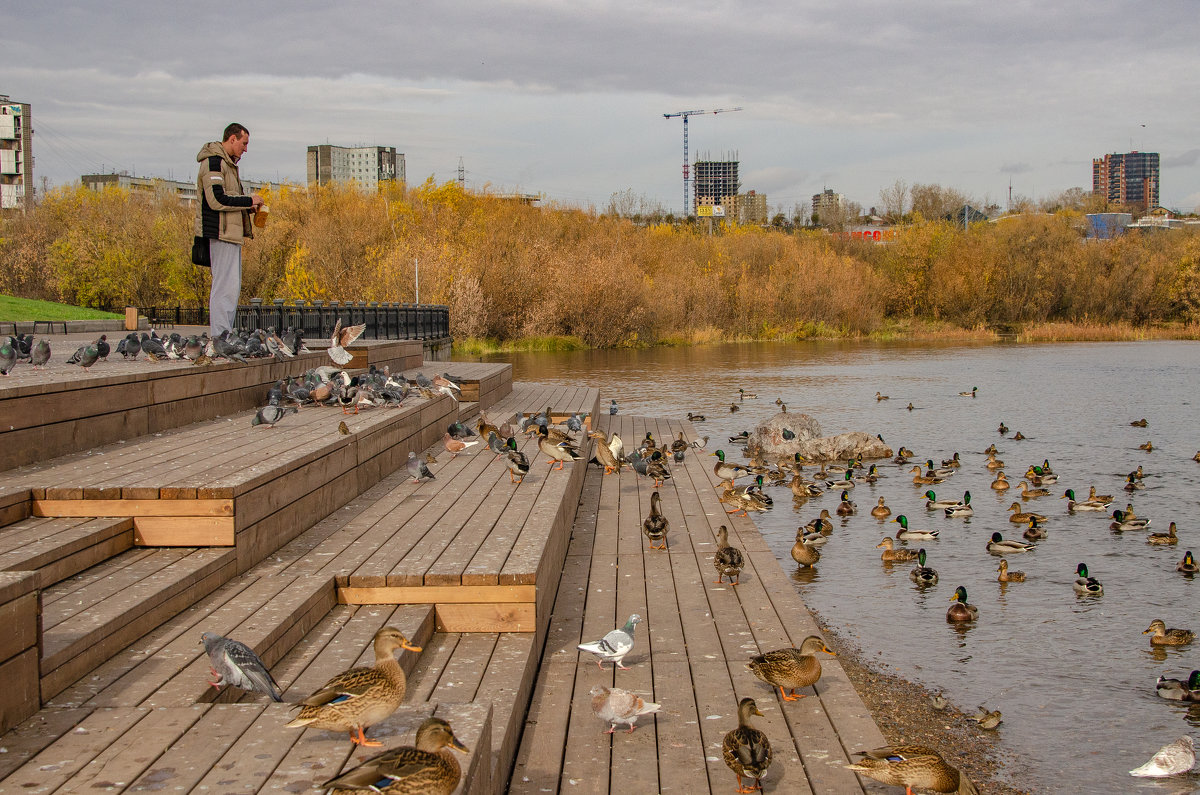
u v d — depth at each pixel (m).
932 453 26.27
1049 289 89.94
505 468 14.16
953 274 90.94
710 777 6.69
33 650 5.25
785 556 15.81
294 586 7.75
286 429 11.96
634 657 8.91
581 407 23.62
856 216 139.00
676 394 40.00
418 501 11.48
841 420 32.34
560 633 9.55
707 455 23.11
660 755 7.02
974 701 9.73
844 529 17.98
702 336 77.56
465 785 4.62
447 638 8.11
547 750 6.97
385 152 192.62
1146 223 148.38
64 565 6.95
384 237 68.81
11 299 39.06
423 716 5.30
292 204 72.62
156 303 57.59
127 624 6.32
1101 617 12.64
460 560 8.60
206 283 57.31
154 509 7.89
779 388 42.38
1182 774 8.03
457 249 67.50
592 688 8.14
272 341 14.73
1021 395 39.44
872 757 6.65
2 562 6.40
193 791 4.33
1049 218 96.81
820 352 66.94
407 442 14.65
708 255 91.31
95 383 10.13
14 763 4.62
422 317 40.25
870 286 89.38
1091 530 17.83
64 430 9.59
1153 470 23.69
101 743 4.87
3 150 90.44
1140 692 10.03
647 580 11.57
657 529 13.04
